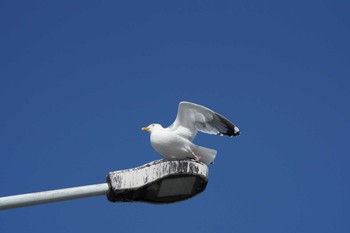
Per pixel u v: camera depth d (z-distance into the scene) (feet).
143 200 35.65
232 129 44.11
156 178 34.42
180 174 34.65
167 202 36.35
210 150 43.11
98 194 33.40
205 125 44.80
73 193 32.12
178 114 44.52
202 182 35.78
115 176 34.32
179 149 43.09
